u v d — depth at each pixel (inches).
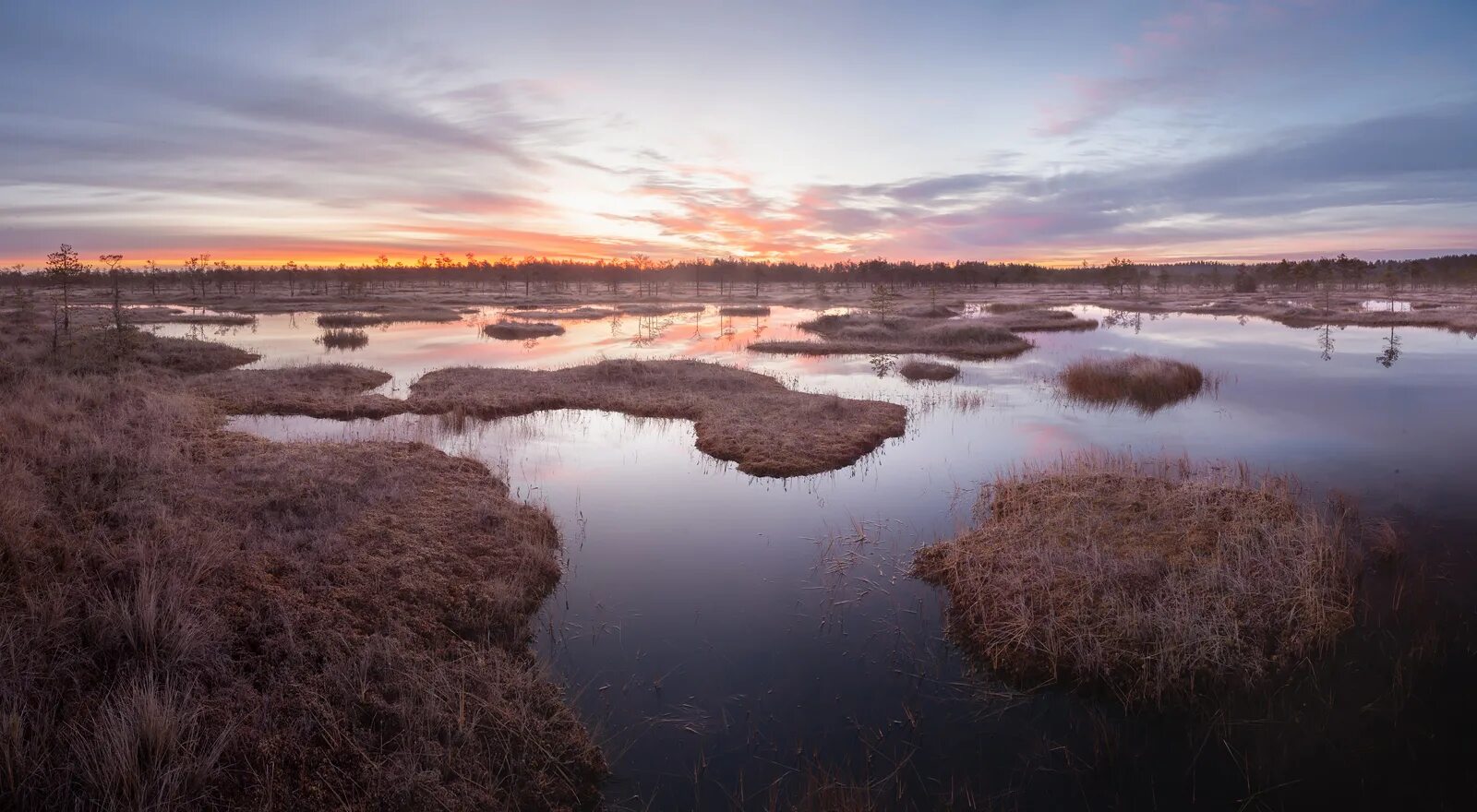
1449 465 620.4
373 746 241.8
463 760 243.3
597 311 2664.9
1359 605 365.1
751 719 287.0
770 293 4057.6
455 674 287.0
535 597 377.4
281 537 374.6
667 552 446.0
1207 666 306.0
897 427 747.4
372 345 1563.7
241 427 745.0
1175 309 2667.3
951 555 420.5
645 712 289.1
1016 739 276.8
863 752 269.0
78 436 498.6
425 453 580.4
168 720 224.5
